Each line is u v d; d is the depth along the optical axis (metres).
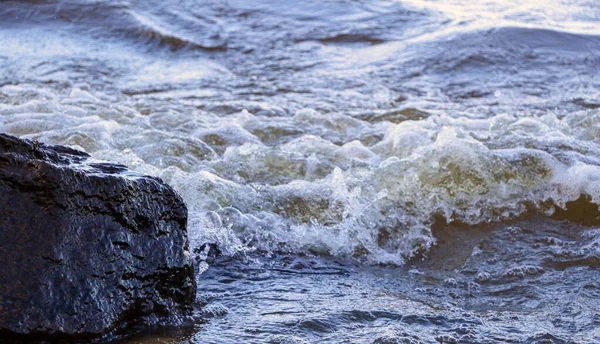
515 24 15.45
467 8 17.31
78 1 15.98
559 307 4.92
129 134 8.05
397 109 10.34
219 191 6.52
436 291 5.24
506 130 8.88
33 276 3.96
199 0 17.11
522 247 6.10
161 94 11.20
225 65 13.35
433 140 8.16
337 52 14.27
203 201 6.39
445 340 4.27
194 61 13.62
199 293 4.89
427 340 4.26
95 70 12.59
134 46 14.38
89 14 15.59
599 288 5.25
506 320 4.64
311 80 12.32
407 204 6.66
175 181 6.57
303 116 9.59
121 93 11.21
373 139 8.87
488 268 5.69
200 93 11.32
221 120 9.40
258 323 4.41
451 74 12.76
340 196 6.55
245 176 7.25
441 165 7.09
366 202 6.59
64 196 4.12
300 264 5.66
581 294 5.14
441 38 14.58
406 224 6.44
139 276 4.30
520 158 7.26
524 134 8.48
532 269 5.61
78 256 4.10
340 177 6.73
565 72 12.96
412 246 6.16
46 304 3.94
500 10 17.08
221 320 4.46
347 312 4.60
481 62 13.30
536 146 7.96
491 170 7.08
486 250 6.07
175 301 4.47
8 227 4.01
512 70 12.98
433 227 6.48
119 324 4.19
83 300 4.05
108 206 4.24
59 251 4.05
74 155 4.61
